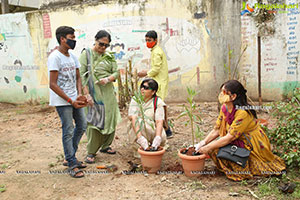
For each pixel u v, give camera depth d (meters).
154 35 4.82
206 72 7.63
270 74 7.14
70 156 3.71
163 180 3.40
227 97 3.21
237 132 3.18
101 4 8.18
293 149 3.46
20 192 3.33
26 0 12.28
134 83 7.27
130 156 4.32
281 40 6.96
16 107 9.06
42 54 8.91
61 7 8.54
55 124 6.57
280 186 3.03
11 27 9.05
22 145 5.14
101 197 3.11
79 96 3.60
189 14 7.56
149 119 4.01
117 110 4.32
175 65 7.85
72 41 3.54
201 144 3.53
